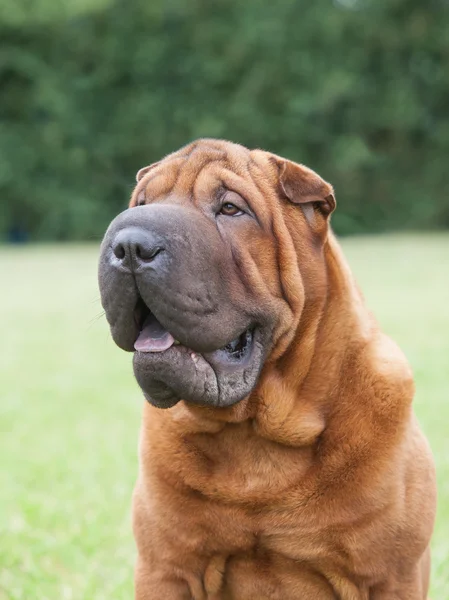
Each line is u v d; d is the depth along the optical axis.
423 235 37.22
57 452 7.59
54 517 6.12
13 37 42.81
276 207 3.86
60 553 5.64
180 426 3.93
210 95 41.97
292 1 42.16
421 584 4.14
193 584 4.06
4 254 31.53
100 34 43.34
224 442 3.92
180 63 42.34
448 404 8.45
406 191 40.50
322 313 3.98
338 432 3.88
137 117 41.53
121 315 3.54
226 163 3.90
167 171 3.92
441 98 40.94
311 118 40.59
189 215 3.57
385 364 3.95
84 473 7.00
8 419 8.64
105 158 41.81
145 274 3.40
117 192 41.75
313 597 4.12
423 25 40.91
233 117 40.72
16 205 41.50
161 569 4.05
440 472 6.61
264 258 3.79
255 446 3.90
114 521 6.11
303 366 3.92
